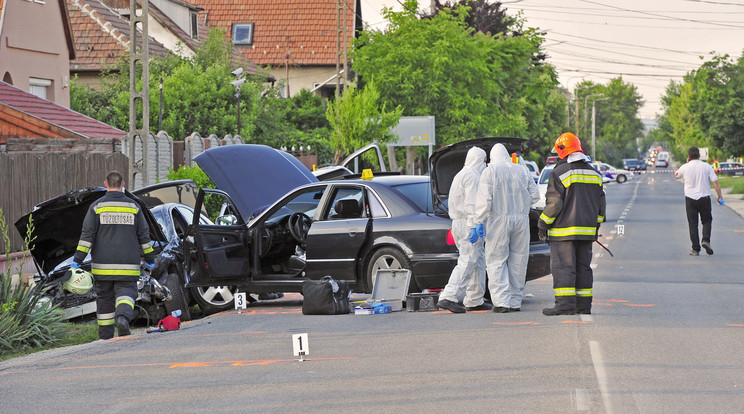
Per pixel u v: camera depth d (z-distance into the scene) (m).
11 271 61.28
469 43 153.50
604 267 60.56
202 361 30.56
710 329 33.59
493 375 26.05
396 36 152.25
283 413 22.52
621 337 31.66
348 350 31.36
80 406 24.30
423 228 42.84
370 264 44.00
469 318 38.09
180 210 49.84
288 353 31.33
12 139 75.38
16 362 34.09
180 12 171.00
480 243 40.06
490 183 38.72
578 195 36.84
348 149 126.62
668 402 22.56
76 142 77.31
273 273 47.91
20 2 96.44
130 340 37.34
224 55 142.25
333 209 48.34
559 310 37.50
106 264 39.22
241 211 52.62
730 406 22.17
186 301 45.03
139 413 23.19
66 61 106.38
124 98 123.00
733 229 94.00
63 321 45.00
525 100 184.75
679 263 62.81
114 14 161.00
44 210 42.69
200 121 125.00
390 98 150.88
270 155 54.69
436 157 43.03
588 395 23.30
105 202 39.34
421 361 28.61
